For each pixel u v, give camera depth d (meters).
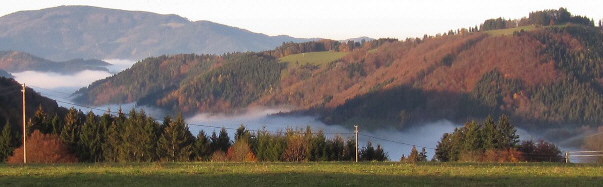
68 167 41.94
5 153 77.31
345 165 44.47
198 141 84.19
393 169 40.59
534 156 99.81
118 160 80.31
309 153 84.00
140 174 36.69
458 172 38.47
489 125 102.25
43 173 37.06
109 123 86.00
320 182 33.06
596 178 35.56
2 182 32.59
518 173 38.06
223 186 31.50
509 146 100.88
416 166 43.19
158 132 85.50
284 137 86.44
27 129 82.50
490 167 42.66
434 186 31.89
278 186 31.64
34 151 71.94
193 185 31.80
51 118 87.31
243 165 44.38
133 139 81.31
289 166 43.25
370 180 34.03
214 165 44.31
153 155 81.50
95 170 39.09
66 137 79.19
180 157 81.50
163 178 34.66
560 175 37.03
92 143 80.19
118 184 32.06
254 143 88.75
